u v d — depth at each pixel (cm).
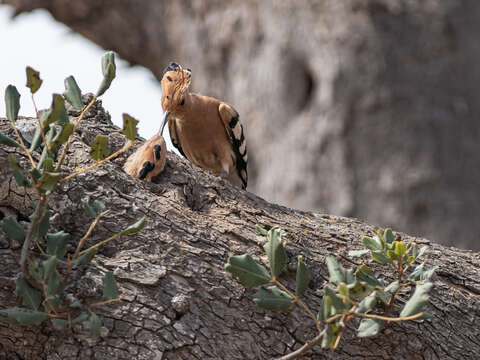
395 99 2019
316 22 2108
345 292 424
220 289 510
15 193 505
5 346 481
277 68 2169
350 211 2009
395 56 2031
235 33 2323
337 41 2059
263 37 2255
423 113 2009
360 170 2025
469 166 1997
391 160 2009
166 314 486
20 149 529
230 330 497
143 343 470
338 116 2045
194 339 483
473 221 1980
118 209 530
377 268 569
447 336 543
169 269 507
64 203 514
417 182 1983
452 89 2038
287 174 2123
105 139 434
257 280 474
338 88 2045
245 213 592
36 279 425
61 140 429
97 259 499
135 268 499
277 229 527
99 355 464
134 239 518
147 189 569
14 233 449
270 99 2191
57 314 437
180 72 736
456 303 568
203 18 2434
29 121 580
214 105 877
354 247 587
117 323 473
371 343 516
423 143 2000
